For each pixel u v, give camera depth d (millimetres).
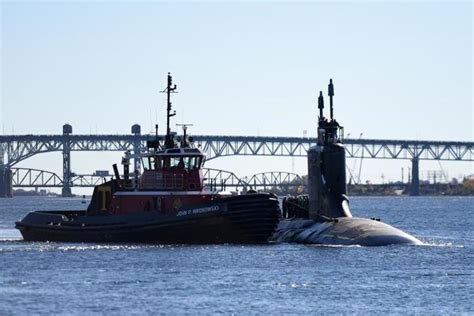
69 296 169625
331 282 187375
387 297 172875
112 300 166375
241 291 176375
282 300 168625
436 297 173375
